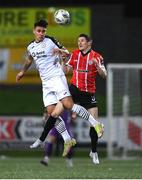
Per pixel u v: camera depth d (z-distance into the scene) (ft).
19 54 303.07
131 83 234.58
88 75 127.75
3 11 304.50
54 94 123.34
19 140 252.83
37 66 124.47
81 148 247.50
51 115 121.60
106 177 136.15
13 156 246.47
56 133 175.94
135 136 231.09
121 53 313.12
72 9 302.04
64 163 194.70
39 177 135.44
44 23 122.01
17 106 303.89
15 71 303.48
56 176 138.31
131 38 314.14
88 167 172.86
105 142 245.65
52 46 122.52
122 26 313.73
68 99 121.60
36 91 312.29
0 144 253.44
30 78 298.15
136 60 313.53
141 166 177.47
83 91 128.36
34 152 260.42
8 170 157.89
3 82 304.30
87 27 300.61
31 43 123.65
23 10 303.89
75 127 247.29
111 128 227.61
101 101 298.76
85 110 122.62
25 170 158.20
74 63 128.26
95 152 128.88
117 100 233.96
